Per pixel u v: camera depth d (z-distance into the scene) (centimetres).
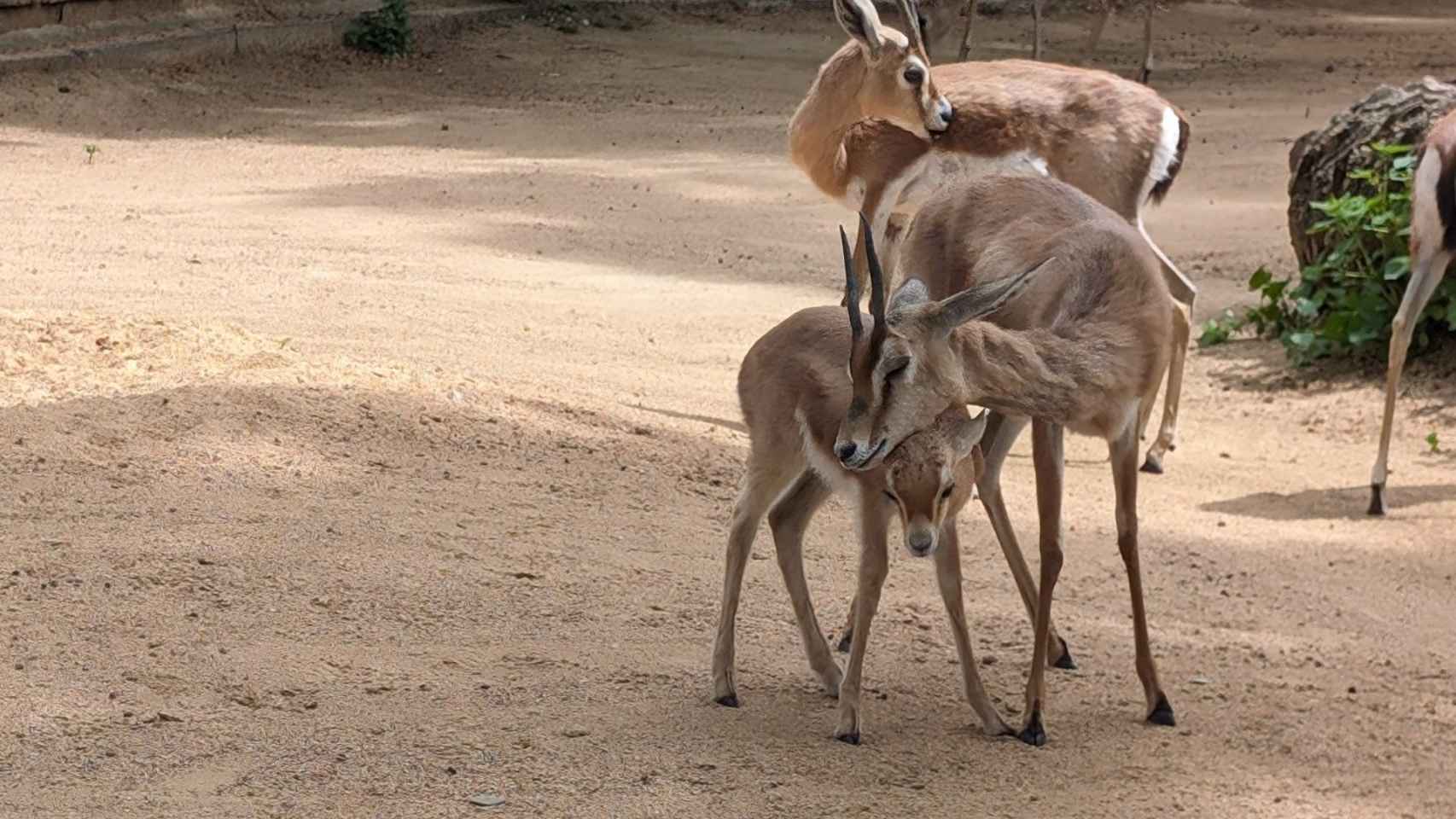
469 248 1449
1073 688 591
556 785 473
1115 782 506
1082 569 732
